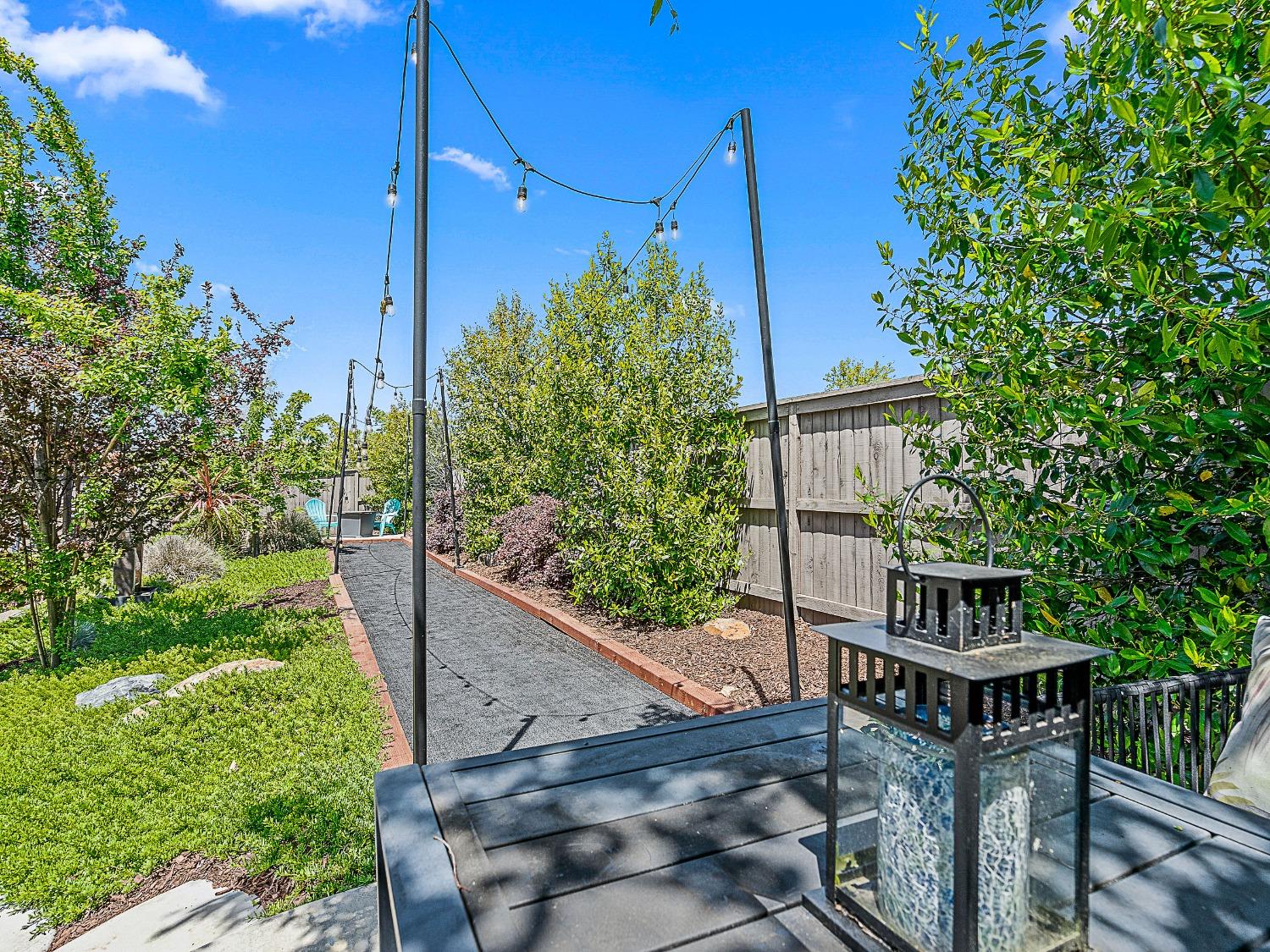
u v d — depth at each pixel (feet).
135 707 14.82
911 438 14.69
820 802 4.76
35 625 19.03
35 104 28.27
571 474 24.12
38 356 18.97
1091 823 4.43
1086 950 3.07
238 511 24.77
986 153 9.05
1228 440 6.88
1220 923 3.35
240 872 8.83
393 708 14.82
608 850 4.10
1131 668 7.41
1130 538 7.38
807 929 3.35
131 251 30.73
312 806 10.03
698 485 21.01
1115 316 7.80
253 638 20.86
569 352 25.39
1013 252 8.69
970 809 2.66
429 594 29.84
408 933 3.28
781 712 6.83
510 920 3.40
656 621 20.68
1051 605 8.45
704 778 5.19
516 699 15.53
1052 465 8.63
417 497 10.23
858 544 16.52
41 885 8.38
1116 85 7.13
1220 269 6.92
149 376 20.29
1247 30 5.98
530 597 26.81
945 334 9.57
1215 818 4.50
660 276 21.66
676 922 3.39
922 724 2.85
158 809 10.11
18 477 19.22
